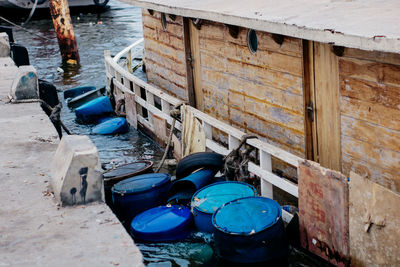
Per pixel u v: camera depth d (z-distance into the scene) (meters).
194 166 8.20
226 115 9.94
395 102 6.27
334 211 6.31
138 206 7.87
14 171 6.15
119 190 7.88
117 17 31.81
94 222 4.82
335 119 7.32
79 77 18.33
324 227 6.51
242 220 6.57
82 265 4.16
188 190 8.23
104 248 4.39
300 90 7.79
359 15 6.46
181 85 11.70
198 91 11.12
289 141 8.27
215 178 8.27
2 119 8.32
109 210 5.03
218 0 9.36
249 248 6.39
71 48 20.14
